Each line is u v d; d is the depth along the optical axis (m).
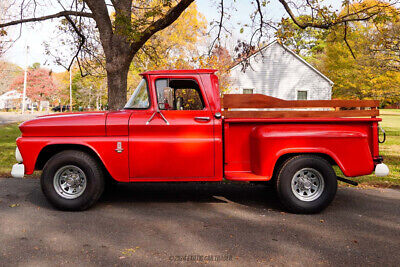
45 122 4.66
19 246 3.37
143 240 3.57
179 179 4.70
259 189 6.17
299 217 4.46
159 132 4.67
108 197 5.52
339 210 4.80
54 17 9.16
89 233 3.77
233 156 4.72
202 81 4.80
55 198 4.60
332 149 4.55
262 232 3.85
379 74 23.52
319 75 22.20
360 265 3.00
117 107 8.90
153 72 4.81
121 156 4.64
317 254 3.23
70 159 4.57
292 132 4.52
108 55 8.79
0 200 5.15
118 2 8.93
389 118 35.19
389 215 4.55
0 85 40.31
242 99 4.69
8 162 8.45
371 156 4.66
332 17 8.81
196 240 3.58
